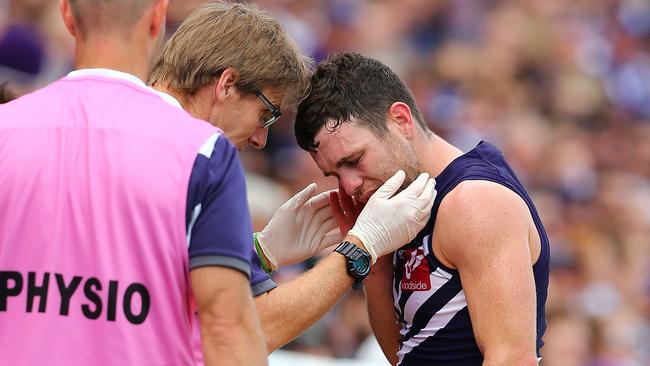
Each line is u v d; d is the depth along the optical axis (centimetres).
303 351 2198
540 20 4269
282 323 1159
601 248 3316
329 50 3531
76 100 970
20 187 941
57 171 944
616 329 2830
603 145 3956
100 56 984
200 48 1173
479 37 4069
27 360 925
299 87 1220
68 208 938
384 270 1312
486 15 4159
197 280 939
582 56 4309
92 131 952
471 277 1165
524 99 3922
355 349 2316
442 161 1242
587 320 2798
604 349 2775
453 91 3681
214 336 942
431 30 3978
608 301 3116
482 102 3741
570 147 3712
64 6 995
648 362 2895
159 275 935
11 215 939
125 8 980
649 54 4609
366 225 1197
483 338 1153
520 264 1152
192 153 945
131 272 934
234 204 952
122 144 947
